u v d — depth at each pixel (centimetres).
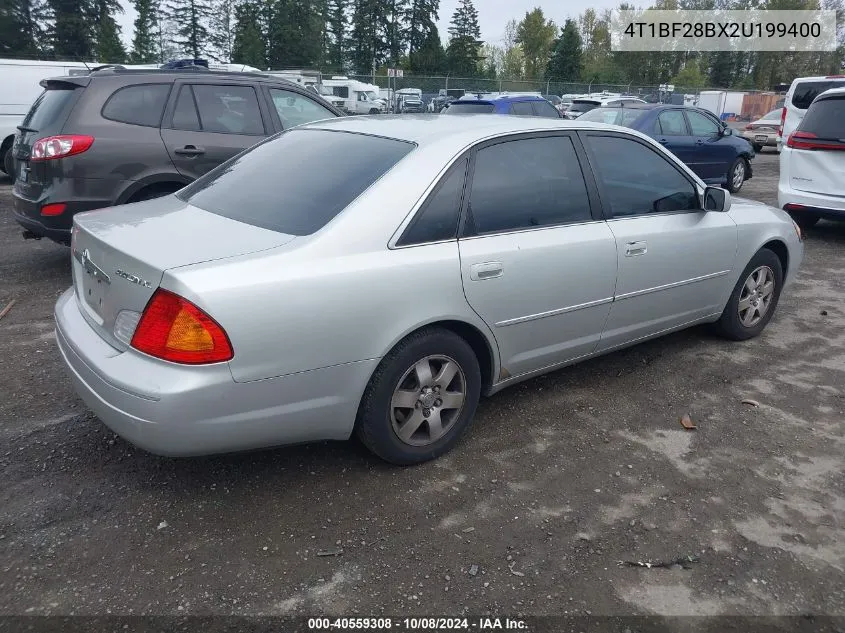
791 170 862
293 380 272
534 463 333
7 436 340
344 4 7350
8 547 263
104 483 305
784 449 353
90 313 302
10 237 766
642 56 7000
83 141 553
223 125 625
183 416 252
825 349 495
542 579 255
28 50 5194
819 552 275
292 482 310
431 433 326
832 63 6656
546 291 352
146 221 314
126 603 238
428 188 310
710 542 279
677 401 405
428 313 304
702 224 438
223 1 6512
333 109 718
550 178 365
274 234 288
